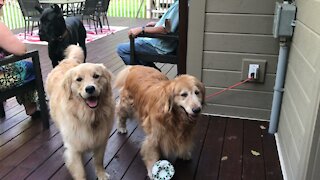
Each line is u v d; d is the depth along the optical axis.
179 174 1.30
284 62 1.49
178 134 1.27
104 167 1.34
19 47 1.44
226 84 1.76
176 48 1.99
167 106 1.20
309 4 1.11
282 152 1.39
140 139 1.57
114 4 6.11
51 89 1.42
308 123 0.98
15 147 1.49
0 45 1.41
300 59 1.21
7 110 1.88
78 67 1.15
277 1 1.53
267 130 1.66
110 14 6.18
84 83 1.12
